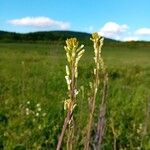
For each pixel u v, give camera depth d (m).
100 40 2.57
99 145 4.44
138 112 12.76
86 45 79.69
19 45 84.19
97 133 4.46
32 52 50.88
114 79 24.27
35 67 27.47
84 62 32.94
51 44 91.69
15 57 38.22
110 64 37.44
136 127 11.36
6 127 10.68
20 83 17.80
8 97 14.94
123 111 12.94
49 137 10.07
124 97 15.49
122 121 11.57
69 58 2.23
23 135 9.95
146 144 10.01
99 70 2.67
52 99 14.54
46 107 12.77
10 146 9.34
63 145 7.72
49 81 18.88
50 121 11.13
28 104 13.32
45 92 16.11
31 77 21.25
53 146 9.67
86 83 17.92
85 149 3.24
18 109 12.66
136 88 19.39
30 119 11.22
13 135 10.04
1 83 18.27
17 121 10.95
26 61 34.31
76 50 2.22
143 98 15.52
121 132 10.35
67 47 2.22
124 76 26.05
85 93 12.91
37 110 12.23
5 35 117.06
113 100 14.37
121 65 35.09
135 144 10.12
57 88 17.45
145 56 57.31
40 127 10.44
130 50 76.88
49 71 24.69
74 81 2.24
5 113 12.17
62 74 22.19
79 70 24.58
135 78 25.50
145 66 35.41
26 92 15.66
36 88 16.67
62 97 14.87
